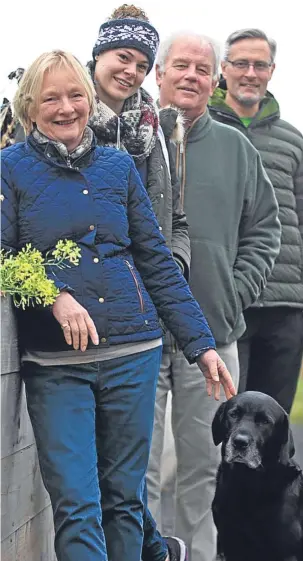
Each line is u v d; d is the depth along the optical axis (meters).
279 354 8.12
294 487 5.96
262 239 6.89
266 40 7.95
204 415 6.39
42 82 4.70
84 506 4.52
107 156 4.88
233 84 7.95
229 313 6.65
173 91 6.58
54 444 4.57
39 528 5.41
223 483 6.04
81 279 4.61
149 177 5.78
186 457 6.46
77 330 4.48
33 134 4.75
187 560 5.82
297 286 8.09
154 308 4.88
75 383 4.66
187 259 5.97
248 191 6.80
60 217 4.63
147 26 5.85
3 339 4.51
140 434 4.82
